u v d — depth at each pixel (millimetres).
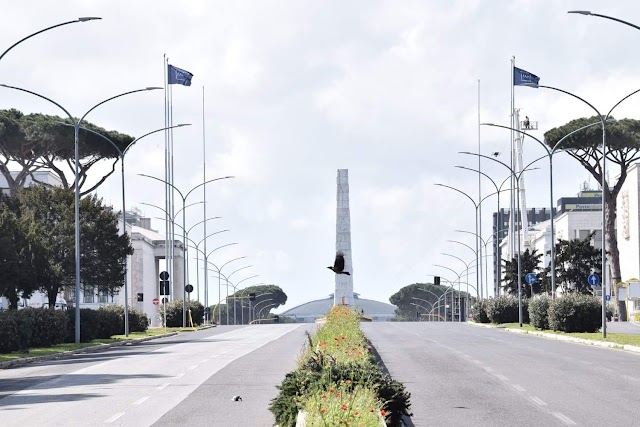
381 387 15188
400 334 61125
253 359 36312
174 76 80438
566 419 17844
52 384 26906
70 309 57500
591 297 59469
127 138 85875
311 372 15734
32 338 49562
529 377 26969
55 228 67312
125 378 28219
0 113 79812
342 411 12234
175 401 21484
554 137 92938
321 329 35750
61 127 80250
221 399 21828
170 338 65062
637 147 92688
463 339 52938
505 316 82312
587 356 36594
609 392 22750
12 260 56344
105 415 19016
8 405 21453
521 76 77438
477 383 25172
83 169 85312
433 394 22391
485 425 17062
